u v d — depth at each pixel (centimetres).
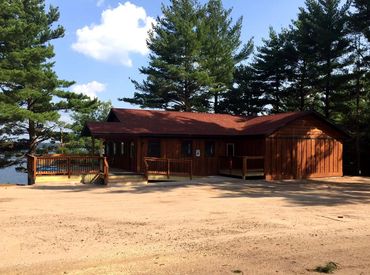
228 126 3055
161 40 4116
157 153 2650
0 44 3164
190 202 1619
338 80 3600
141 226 1134
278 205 1550
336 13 3572
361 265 775
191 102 4238
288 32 4269
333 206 1535
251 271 736
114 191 2000
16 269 752
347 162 3803
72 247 905
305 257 827
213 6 4612
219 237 1002
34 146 3425
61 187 2170
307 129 2867
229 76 4406
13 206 1495
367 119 3612
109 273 727
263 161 2697
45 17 3509
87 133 2902
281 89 4428
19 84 3148
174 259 812
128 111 2988
